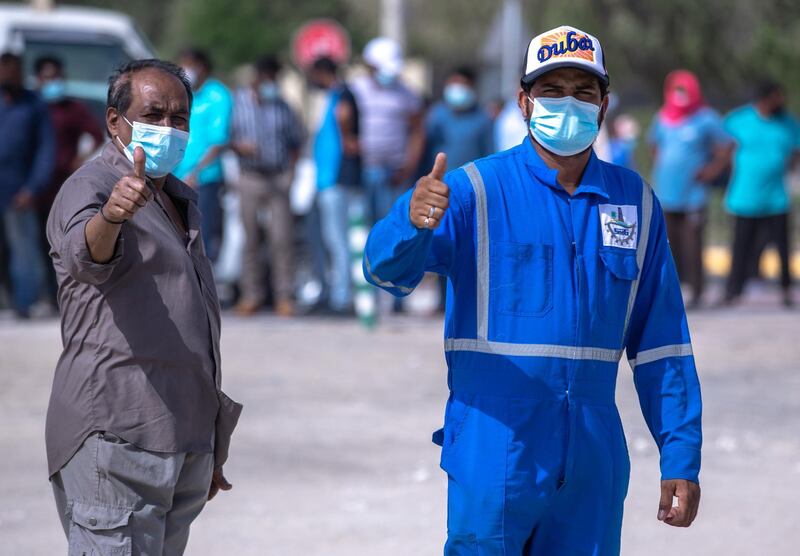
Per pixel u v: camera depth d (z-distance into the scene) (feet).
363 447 81.97
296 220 149.69
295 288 149.18
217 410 43.37
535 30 285.23
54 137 121.80
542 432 39.86
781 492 73.56
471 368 40.27
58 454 42.11
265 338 119.03
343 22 334.44
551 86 40.60
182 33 339.98
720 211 230.27
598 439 40.34
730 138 142.41
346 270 131.95
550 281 40.22
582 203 41.01
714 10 284.20
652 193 42.52
